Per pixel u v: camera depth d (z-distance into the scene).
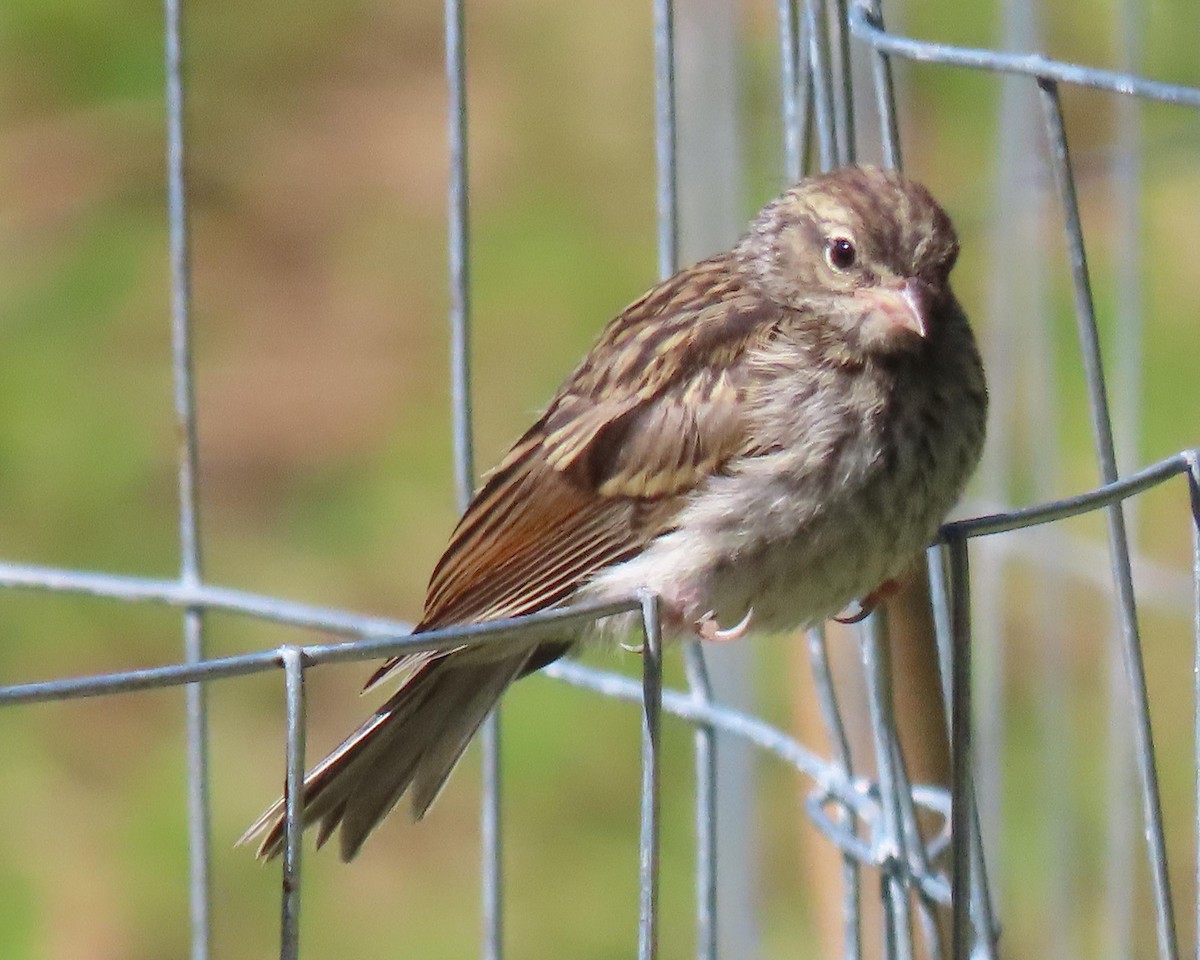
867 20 7.85
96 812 13.70
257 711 14.34
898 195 8.28
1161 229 14.38
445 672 8.41
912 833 8.29
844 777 8.51
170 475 16.09
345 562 15.43
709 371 8.38
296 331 17.70
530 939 12.77
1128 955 10.67
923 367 8.21
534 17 20.61
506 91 19.66
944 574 8.41
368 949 12.87
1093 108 14.20
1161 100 6.81
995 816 10.70
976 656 11.44
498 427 16.55
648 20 20.30
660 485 8.36
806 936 11.96
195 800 9.12
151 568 15.30
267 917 13.11
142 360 17.28
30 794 13.79
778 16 9.41
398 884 13.35
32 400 16.73
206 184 19.17
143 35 20.41
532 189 18.50
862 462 8.12
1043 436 10.91
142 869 13.33
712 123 10.90
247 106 20.05
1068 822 11.38
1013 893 12.27
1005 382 10.91
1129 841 10.94
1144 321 14.12
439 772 8.22
